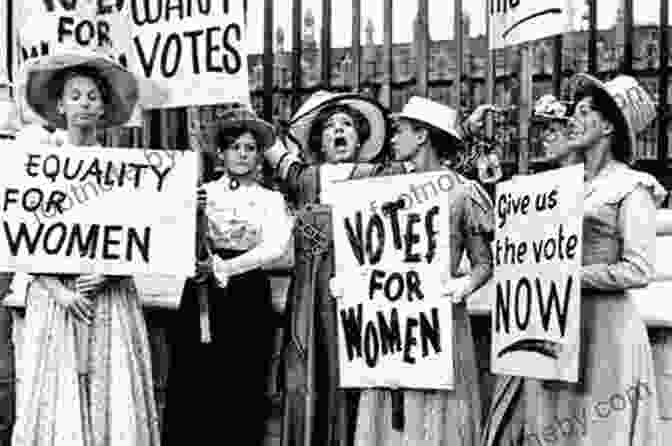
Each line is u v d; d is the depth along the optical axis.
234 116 5.38
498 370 4.73
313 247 5.35
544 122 5.28
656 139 6.09
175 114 6.46
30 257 4.76
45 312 4.78
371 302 4.90
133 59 5.32
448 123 5.00
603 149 4.66
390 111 5.98
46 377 4.73
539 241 4.54
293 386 5.34
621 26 6.19
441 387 4.74
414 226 4.85
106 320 4.80
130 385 4.79
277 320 5.86
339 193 4.99
